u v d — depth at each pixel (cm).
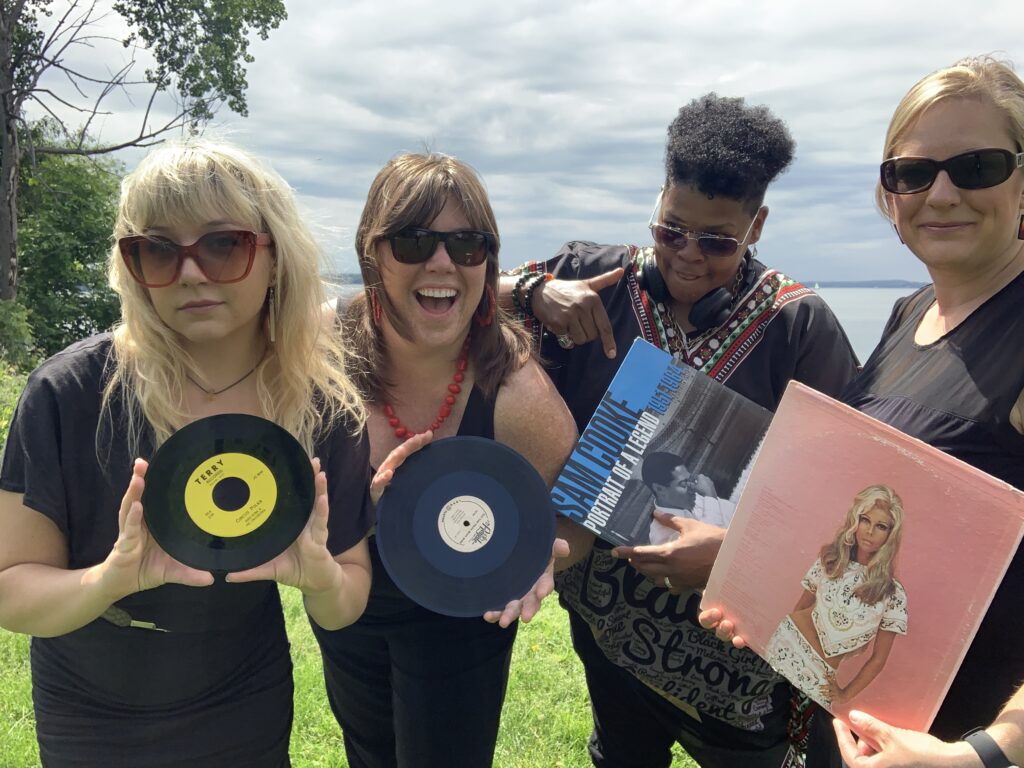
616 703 145
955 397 90
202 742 97
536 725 201
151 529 80
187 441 81
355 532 101
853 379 118
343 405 100
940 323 100
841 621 90
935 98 94
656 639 131
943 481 84
